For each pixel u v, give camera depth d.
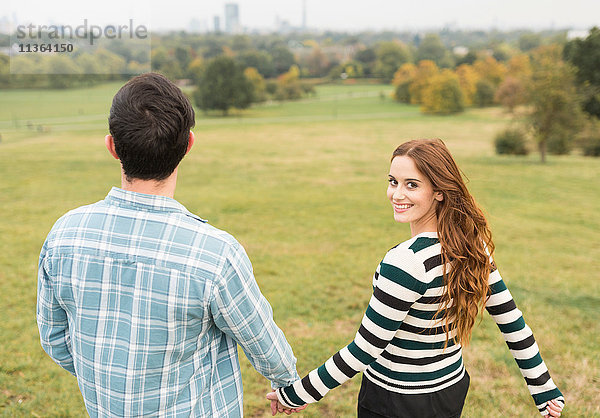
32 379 3.78
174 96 1.16
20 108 75.56
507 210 17.70
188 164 32.38
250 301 1.23
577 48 49.31
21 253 9.37
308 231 13.03
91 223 1.20
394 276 1.44
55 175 25.67
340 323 5.48
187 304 1.13
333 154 39.41
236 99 84.69
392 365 1.55
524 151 38.81
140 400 1.18
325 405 3.40
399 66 138.62
